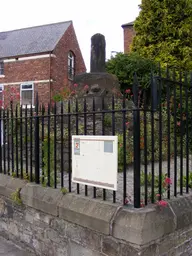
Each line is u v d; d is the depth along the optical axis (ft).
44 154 11.58
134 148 7.79
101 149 8.39
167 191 9.14
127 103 18.43
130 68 28.94
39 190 10.39
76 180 9.16
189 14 29.60
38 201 10.10
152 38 31.14
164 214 7.82
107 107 17.24
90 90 19.76
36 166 11.02
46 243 9.87
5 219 12.12
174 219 8.01
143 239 6.96
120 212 7.64
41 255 10.10
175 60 29.25
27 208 10.82
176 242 8.18
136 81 7.82
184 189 10.51
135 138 7.78
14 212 11.57
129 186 11.38
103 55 21.33
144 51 31.37
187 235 8.67
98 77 20.17
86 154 8.84
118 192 10.09
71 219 8.80
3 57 61.31
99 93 19.16
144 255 7.03
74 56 68.28
